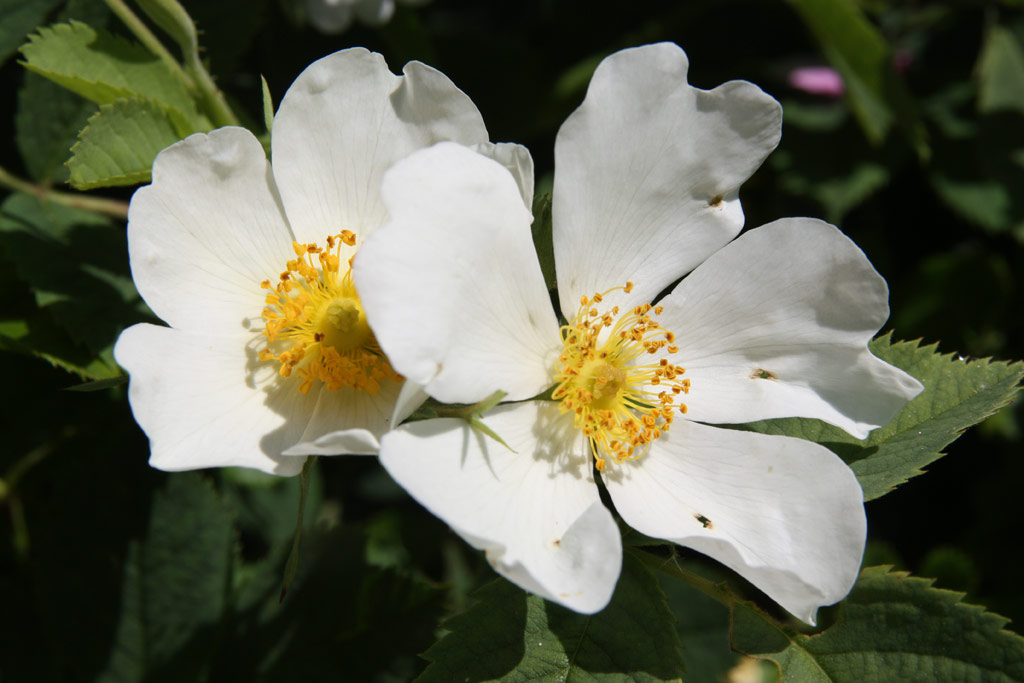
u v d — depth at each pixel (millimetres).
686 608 288
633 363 246
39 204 267
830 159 316
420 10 321
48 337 258
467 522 226
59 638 270
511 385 237
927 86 326
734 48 323
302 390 241
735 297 243
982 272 324
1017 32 318
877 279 236
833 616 244
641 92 237
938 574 302
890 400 237
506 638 234
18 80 283
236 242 243
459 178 227
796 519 234
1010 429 310
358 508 328
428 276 224
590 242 243
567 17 320
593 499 239
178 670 271
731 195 242
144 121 252
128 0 270
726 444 240
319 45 297
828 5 291
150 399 232
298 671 269
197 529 272
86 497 271
